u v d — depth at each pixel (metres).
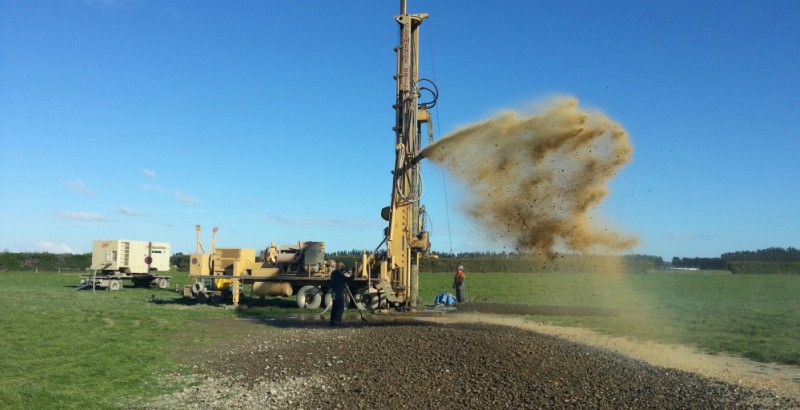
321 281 23.27
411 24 20.97
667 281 55.28
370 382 9.05
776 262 86.06
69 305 23.19
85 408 8.03
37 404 8.15
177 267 76.00
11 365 10.66
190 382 9.62
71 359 11.34
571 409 7.73
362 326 16.30
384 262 20.95
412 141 20.67
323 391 8.77
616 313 20.94
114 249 37.53
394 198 21.05
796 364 11.59
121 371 10.37
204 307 23.31
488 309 21.75
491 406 7.85
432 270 68.25
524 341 11.52
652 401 8.17
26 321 17.23
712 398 8.42
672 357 12.10
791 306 26.56
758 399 8.46
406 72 20.69
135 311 21.27
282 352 11.84
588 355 10.80
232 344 13.45
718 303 28.78
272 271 23.59
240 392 8.93
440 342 11.23
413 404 7.97
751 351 12.87
